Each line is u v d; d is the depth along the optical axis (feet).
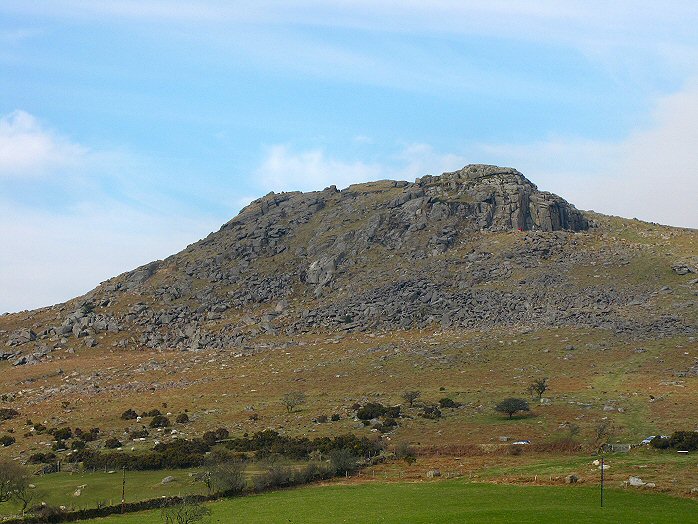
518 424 416.67
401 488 320.50
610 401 443.73
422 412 452.76
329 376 546.26
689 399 434.30
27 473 344.49
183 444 402.11
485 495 296.92
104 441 432.25
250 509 295.28
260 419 461.37
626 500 275.59
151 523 278.05
